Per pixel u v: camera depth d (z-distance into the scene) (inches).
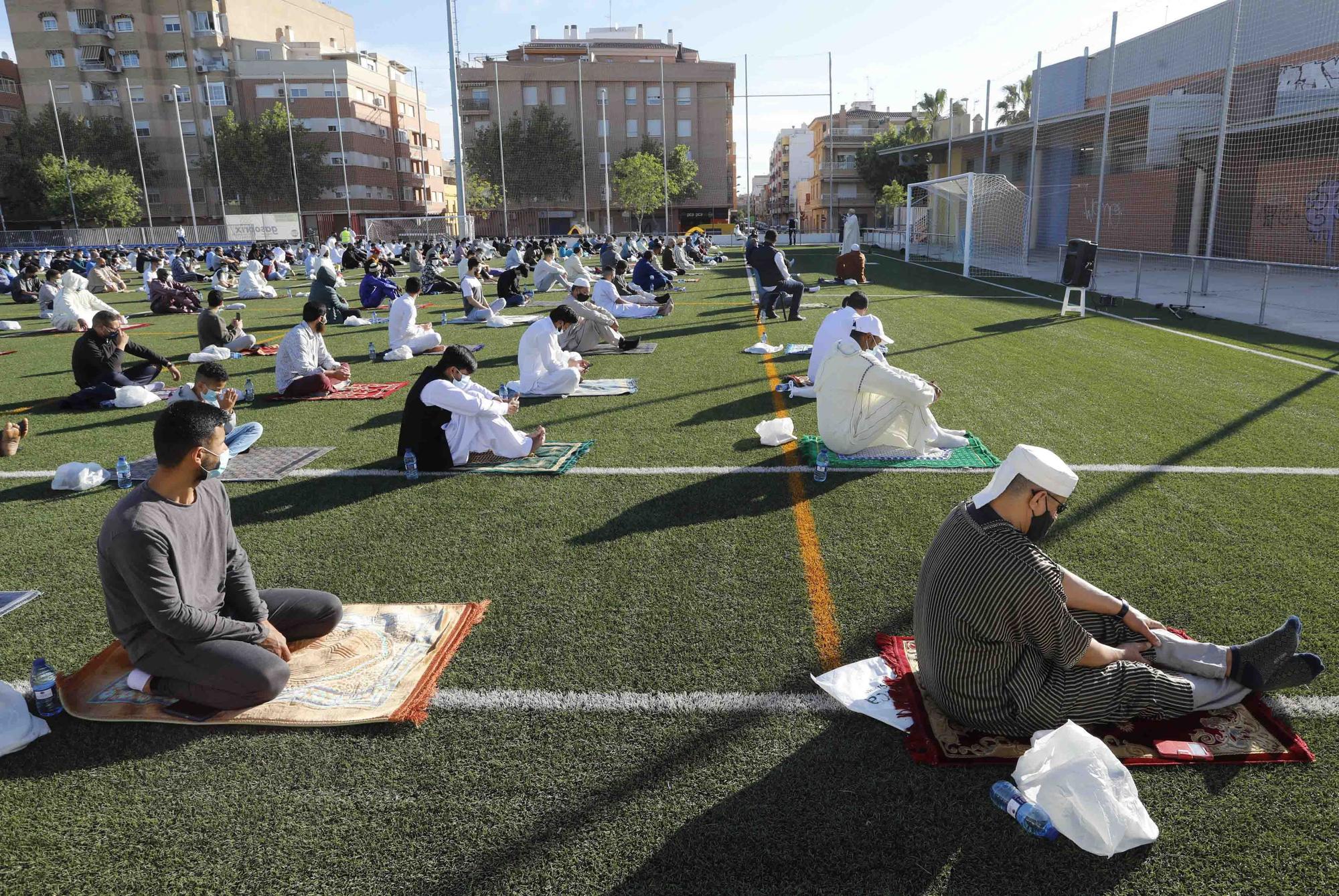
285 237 2239.2
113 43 2628.0
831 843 95.9
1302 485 216.1
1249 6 842.8
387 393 355.6
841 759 110.8
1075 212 1228.5
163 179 2709.2
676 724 119.4
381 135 2955.2
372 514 207.0
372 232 2240.4
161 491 119.6
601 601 157.8
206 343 468.4
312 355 354.0
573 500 214.8
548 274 829.2
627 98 2979.8
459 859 94.7
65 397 366.3
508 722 120.7
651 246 1250.6
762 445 262.2
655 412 312.7
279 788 107.5
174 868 94.2
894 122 3565.5
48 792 107.6
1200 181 933.2
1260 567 165.8
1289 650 114.1
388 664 135.4
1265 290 516.1
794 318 576.7
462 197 1457.9
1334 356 403.2
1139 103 952.9
